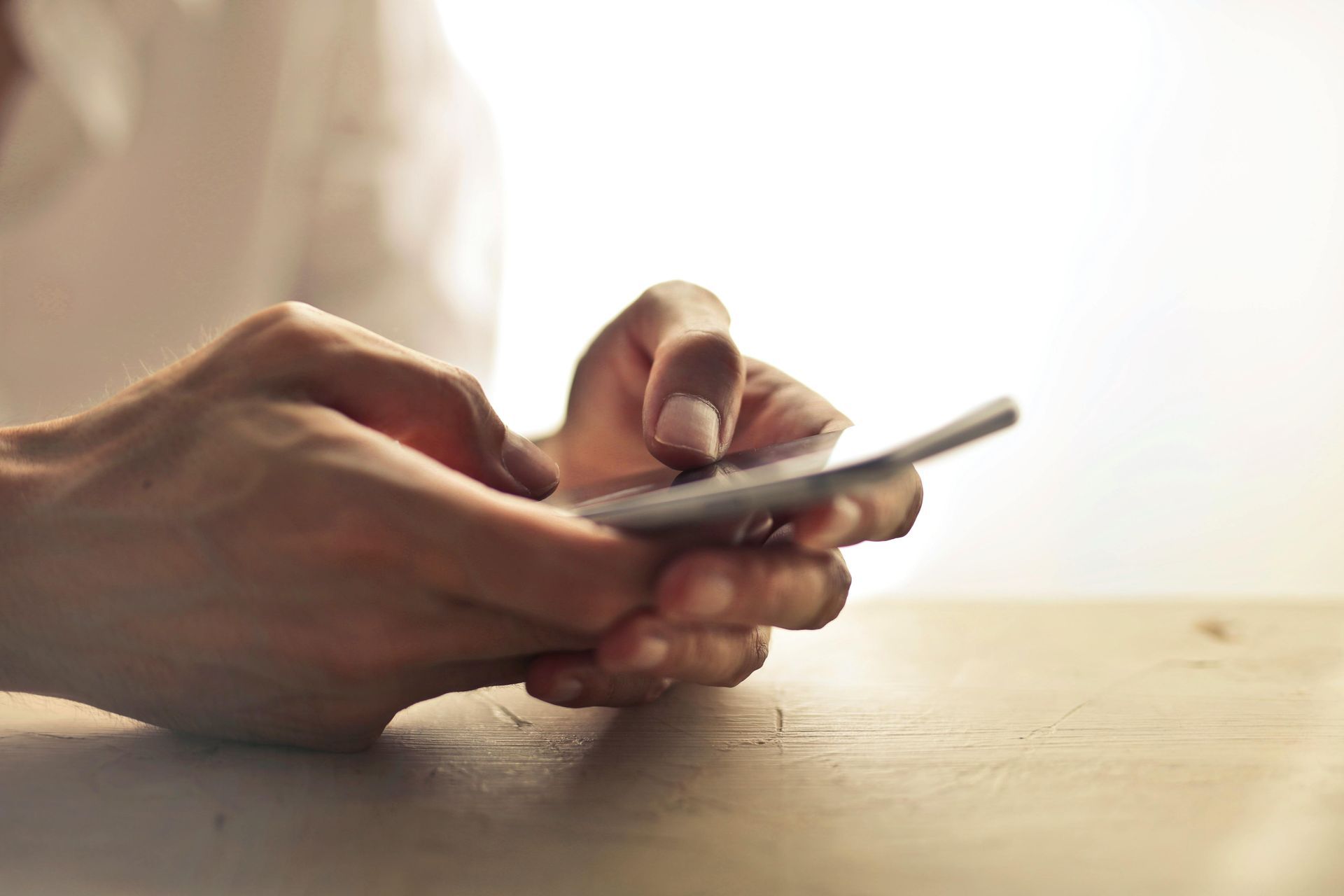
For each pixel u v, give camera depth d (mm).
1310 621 508
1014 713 414
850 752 389
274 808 358
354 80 786
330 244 769
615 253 1593
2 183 701
